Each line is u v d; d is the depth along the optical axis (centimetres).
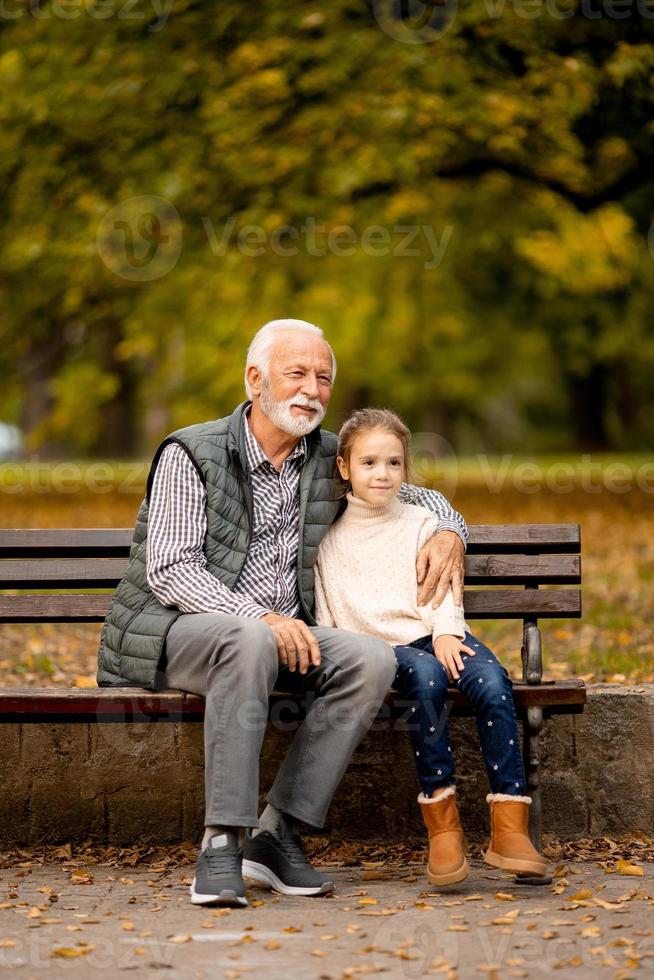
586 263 2647
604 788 716
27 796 717
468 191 2356
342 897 593
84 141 1802
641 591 1287
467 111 1711
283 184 1822
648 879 618
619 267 2709
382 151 1761
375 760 718
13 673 1009
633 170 1906
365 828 719
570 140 1792
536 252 2614
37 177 1834
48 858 690
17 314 2145
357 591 668
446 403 5128
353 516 678
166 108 1778
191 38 1741
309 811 614
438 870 586
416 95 1706
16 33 1783
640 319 3731
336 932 531
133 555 668
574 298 3647
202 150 1792
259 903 580
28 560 720
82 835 718
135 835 718
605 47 1725
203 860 586
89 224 1847
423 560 665
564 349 3994
